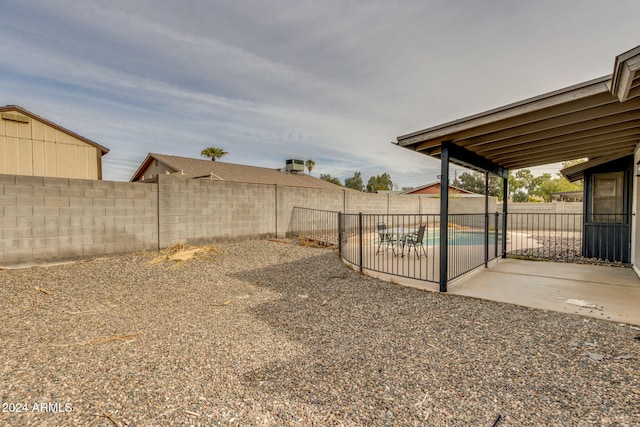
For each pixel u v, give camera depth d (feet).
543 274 18.29
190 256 21.25
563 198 77.30
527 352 8.32
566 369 7.39
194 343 9.19
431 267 21.17
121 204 20.94
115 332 9.94
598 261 22.20
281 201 32.48
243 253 24.27
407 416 5.84
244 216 29.04
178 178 24.06
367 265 21.68
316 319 11.30
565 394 6.40
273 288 15.70
